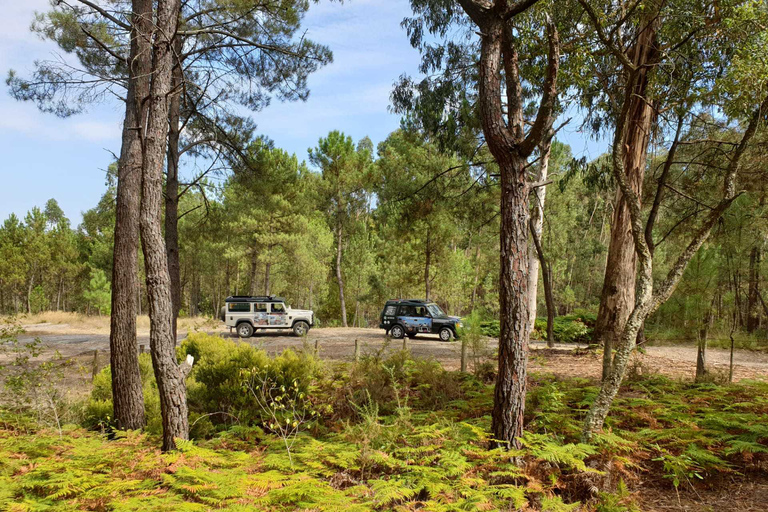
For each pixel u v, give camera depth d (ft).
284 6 35.60
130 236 24.97
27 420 23.63
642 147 48.32
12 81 34.71
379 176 103.35
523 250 17.48
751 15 26.35
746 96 26.25
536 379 32.86
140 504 12.49
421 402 28.40
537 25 36.01
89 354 51.21
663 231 66.80
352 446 18.57
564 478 16.14
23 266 145.28
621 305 49.06
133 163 25.62
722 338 30.09
